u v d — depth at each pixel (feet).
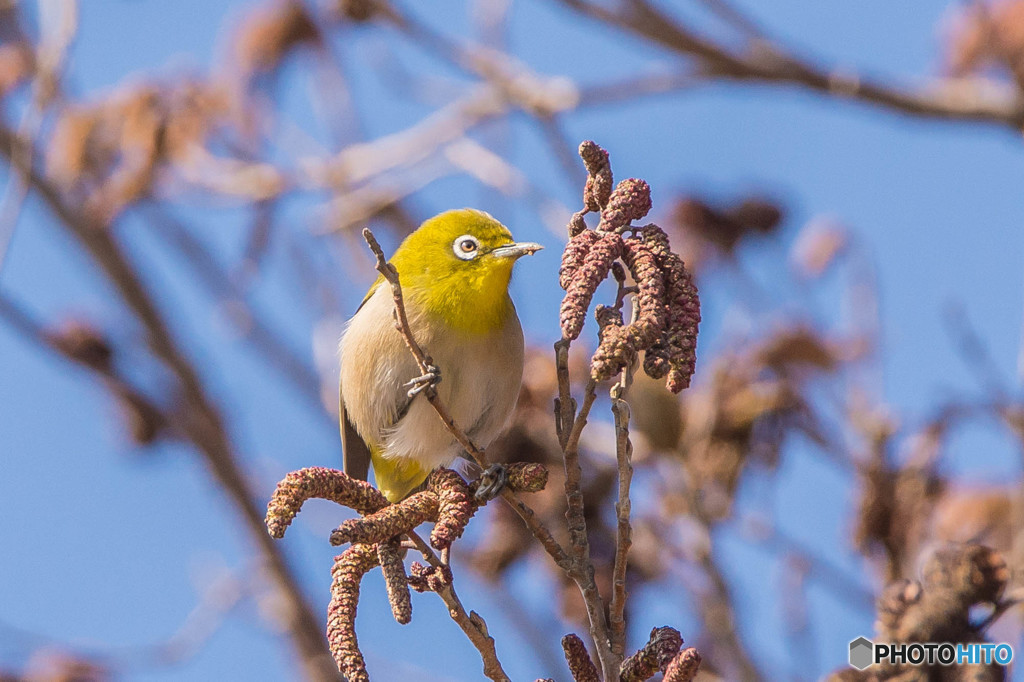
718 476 39.01
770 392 39.40
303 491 22.13
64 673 45.01
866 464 37.42
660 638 22.75
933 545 25.96
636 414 39.29
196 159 49.26
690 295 22.20
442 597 23.08
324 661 54.80
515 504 23.59
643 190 23.08
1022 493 33.27
